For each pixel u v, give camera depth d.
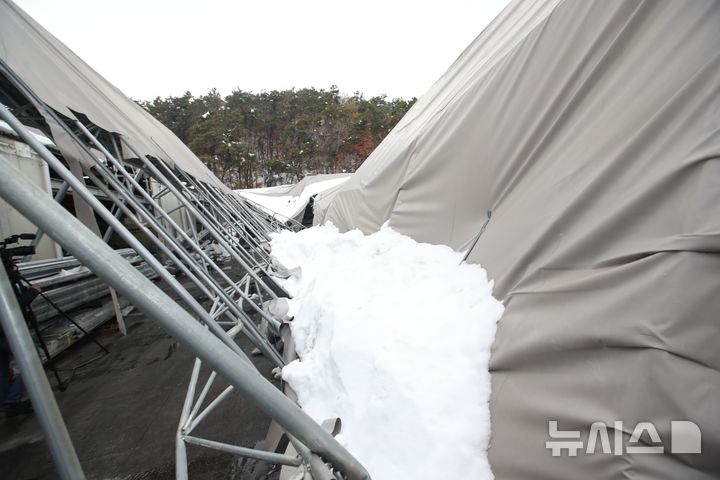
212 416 3.07
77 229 0.71
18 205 0.67
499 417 1.12
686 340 0.73
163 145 4.84
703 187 0.80
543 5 2.36
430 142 3.08
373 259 2.90
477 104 2.31
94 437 2.88
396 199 3.54
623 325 0.86
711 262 0.75
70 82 2.63
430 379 1.29
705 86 0.90
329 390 1.73
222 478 2.39
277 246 6.72
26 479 2.54
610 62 1.31
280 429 2.12
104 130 2.69
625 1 1.28
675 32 1.06
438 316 1.59
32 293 3.26
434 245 2.51
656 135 1.00
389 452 1.19
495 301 1.47
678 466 0.69
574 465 0.86
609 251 1.01
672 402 0.72
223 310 2.97
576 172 1.28
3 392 3.14
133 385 3.70
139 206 2.34
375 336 1.67
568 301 1.08
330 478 0.96
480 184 2.11
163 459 2.62
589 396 0.89
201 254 2.95
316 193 15.57
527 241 1.43
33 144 1.43
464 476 1.05
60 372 4.02
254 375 0.86
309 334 2.48
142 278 0.76
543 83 1.68
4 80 2.17
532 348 1.10
